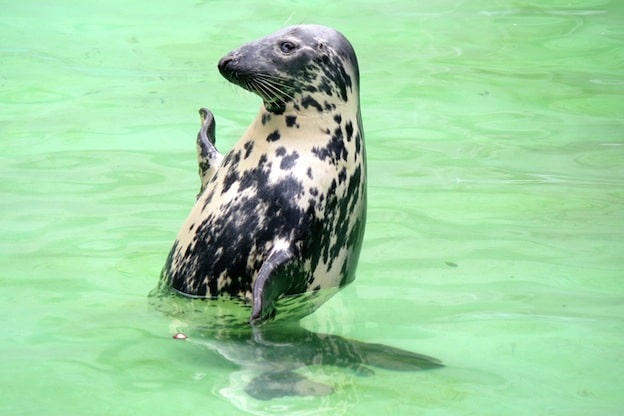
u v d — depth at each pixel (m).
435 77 31.00
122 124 26.83
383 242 20.41
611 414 13.95
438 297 17.98
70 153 24.92
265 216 17.02
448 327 16.78
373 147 25.61
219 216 17.42
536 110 28.58
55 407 13.84
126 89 29.52
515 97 29.53
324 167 17.34
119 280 18.41
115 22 35.94
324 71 17.50
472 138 26.39
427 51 33.53
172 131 26.39
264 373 14.95
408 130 26.81
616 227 21.22
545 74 31.61
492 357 15.70
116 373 14.88
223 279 17.19
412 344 16.12
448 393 14.45
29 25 35.34
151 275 18.64
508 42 34.69
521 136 26.59
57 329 16.41
